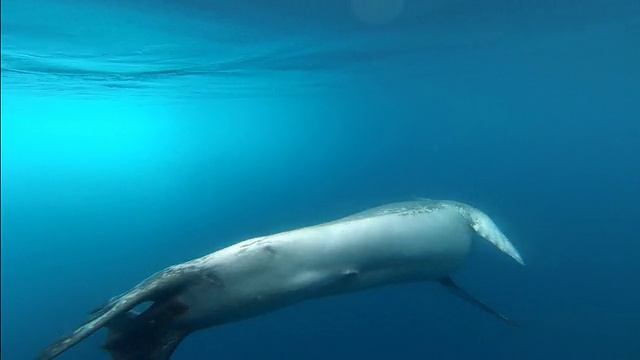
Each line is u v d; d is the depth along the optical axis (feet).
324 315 48.21
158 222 92.89
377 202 91.35
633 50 89.71
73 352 42.22
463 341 42.63
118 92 81.05
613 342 41.04
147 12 37.32
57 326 49.26
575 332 43.04
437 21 52.65
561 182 114.93
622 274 52.44
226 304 18.83
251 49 55.26
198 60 57.16
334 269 20.92
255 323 47.37
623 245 60.08
